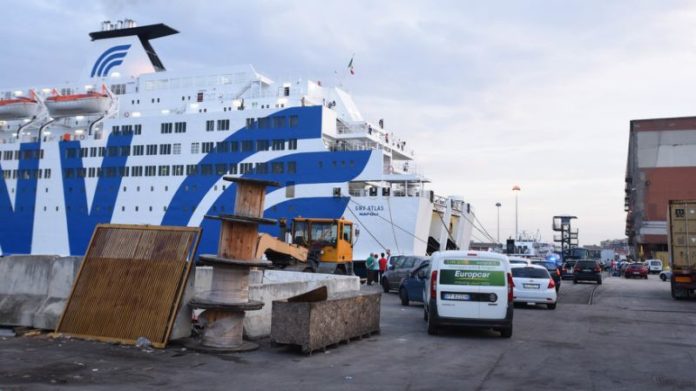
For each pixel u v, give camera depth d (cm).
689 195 7762
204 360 841
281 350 950
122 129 4156
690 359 952
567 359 939
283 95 4078
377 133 4091
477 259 1187
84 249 4159
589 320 1550
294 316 928
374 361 888
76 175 4266
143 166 4044
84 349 875
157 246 1014
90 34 4931
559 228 7200
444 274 1190
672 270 2417
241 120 3803
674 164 7900
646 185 7962
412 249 3359
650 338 1207
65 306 995
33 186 4412
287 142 3662
